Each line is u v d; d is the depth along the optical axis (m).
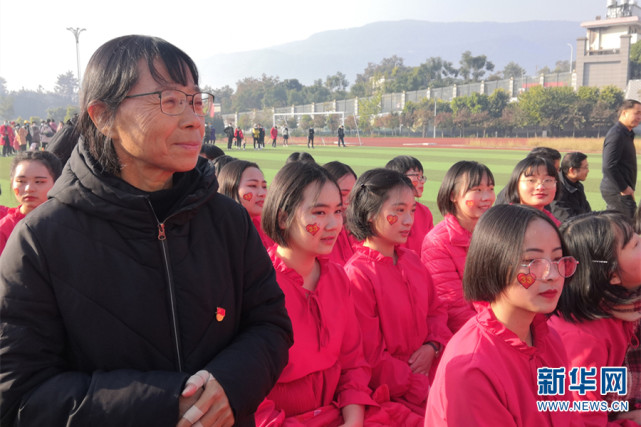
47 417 1.43
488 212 2.09
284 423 2.41
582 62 75.31
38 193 3.92
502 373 1.95
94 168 1.56
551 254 1.97
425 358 3.23
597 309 2.55
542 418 2.01
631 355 2.73
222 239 1.73
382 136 72.56
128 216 1.55
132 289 1.54
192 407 1.46
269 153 32.69
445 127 68.44
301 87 126.31
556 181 4.80
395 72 113.94
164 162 1.59
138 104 1.54
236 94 128.00
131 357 1.54
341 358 2.81
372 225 3.19
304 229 2.57
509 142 49.53
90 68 1.62
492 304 2.11
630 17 75.19
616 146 7.66
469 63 114.12
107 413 1.41
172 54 1.59
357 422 2.57
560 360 2.28
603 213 2.62
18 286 1.48
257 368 1.62
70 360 1.57
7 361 1.45
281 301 1.86
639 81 67.31
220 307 1.67
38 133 32.00
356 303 3.08
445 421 1.94
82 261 1.52
